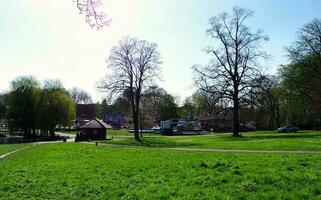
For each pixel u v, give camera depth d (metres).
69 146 50.84
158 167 21.69
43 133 96.69
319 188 14.09
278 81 75.44
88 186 16.81
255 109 64.69
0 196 15.50
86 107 177.50
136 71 68.62
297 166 19.19
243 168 19.05
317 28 64.56
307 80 65.38
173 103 149.62
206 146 44.34
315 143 39.16
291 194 13.51
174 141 63.06
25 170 23.31
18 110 91.56
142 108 86.38
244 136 64.44
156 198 13.96
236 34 64.38
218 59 64.06
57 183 17.98
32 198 14.95
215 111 65.31
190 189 14.95
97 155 33.19
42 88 94.44
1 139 87.06
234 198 13.34
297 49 66.25
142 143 59.41
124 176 19.27
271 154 28.19
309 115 85.00
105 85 67.44
